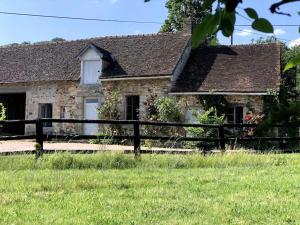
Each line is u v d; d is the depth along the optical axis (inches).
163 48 1070.4
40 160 430.0
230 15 46.4
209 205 273.0
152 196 298.0
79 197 289.3
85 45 1185.4
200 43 48.6
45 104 1135.6
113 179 355.3
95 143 903.1
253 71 975.6
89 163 436.8
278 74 949.2
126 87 1022.4
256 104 909.8
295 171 423.8
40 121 458.3
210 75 991.6
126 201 279.9
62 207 263.3
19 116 1218.0
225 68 1007.0
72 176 362.9
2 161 417.7
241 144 752.3
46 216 241.3
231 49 1063.6
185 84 979.3
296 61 55.2
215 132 812.0
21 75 1157.1
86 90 1069.8
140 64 1039.0
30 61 1201.4
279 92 890.1
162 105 939.3
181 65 1022.4
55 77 1106.7
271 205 274.4
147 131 927.0
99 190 315.9
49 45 1241.4
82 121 477.1
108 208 262.7
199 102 947.3
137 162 454.3
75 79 1077.1
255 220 241.3
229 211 259.1
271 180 365.1
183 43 1061.8
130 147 663.1
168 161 460.4
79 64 1124.5
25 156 439.2
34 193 298.0
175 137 519.8
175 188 327.9
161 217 245.1
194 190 321.1
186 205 272.2
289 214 254.8
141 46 1105.4
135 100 1026.1
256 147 744.3
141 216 245.9
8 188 311.0
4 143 894.4
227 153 516.4
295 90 932.6
